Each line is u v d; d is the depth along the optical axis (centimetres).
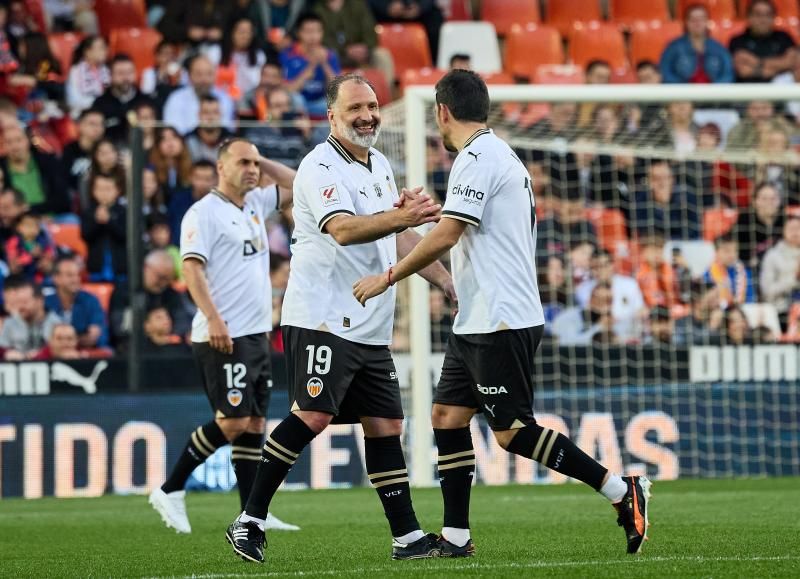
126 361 3869
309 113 5175
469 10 6041
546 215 4594
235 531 1856
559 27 6012
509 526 2498
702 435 4006
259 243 2566
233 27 5228
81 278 4428
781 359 4034
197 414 3816
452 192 1758
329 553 2022
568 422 3988
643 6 6025
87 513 3125
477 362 1780
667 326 4434
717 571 1602
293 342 1866
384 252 1898
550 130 4878
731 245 4497
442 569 1658
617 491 1770
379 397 1889
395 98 5525
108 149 4584
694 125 5022
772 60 5562
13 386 3809
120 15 5616
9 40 5200
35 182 4841
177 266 4169
